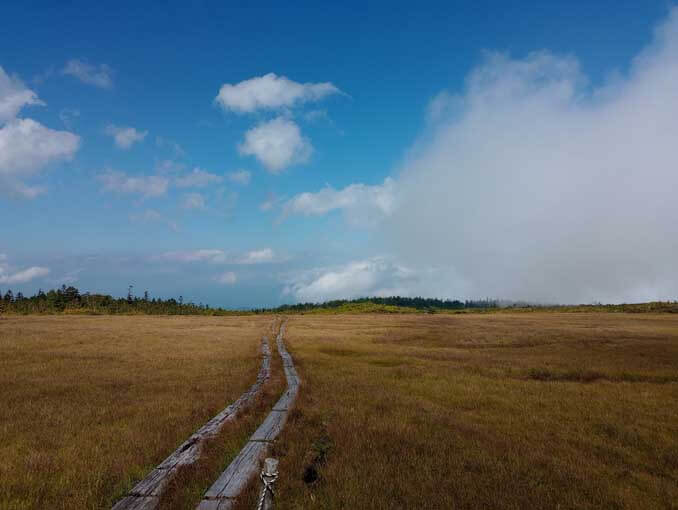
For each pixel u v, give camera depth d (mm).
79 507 5863
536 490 6922
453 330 51375
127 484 6512
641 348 31453
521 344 35719
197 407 11875
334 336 44562
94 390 14500
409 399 13797
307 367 21734
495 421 11609
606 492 6906
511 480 7246
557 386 16812
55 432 9547
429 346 35438
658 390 16000
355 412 11711
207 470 6953
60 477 6941
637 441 9820
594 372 20094
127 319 74375
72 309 108750
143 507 5516
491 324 62656
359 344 35781
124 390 14633
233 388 15094
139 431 9516
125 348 28500
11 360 21578
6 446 8688
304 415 11141
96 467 7312
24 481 6770
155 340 35375
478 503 6359
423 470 7617
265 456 7676
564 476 7527
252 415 10836
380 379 18062
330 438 9180
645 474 7852
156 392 14438
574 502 6496
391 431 9945
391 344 36625
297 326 63750
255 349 30578
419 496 6484
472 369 21344
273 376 18219
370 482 6914
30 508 5914
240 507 5539
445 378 18578
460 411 12680
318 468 7352
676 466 8336
